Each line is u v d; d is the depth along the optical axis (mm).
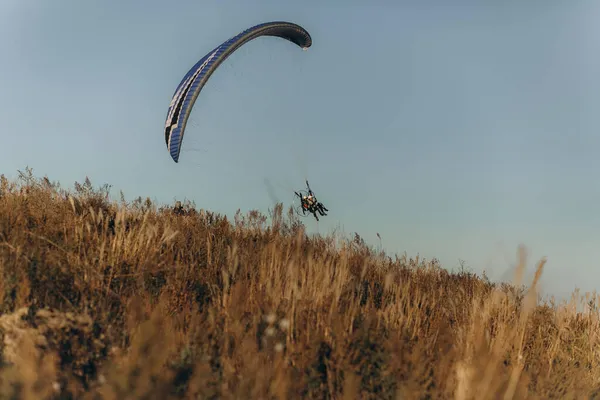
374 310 18672
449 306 24422
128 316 15375
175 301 17594
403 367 14422
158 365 11945
